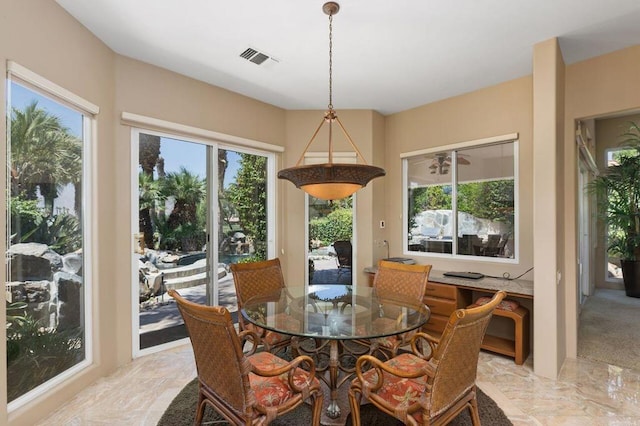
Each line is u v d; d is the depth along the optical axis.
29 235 2.04
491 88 3.40
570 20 2.26
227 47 2.65
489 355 2.96
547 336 2.53
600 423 1.96
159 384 2.41
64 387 2.16
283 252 4.06
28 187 2.03
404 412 1.48
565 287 2.86
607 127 5.63
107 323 2.60
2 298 1.76
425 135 3.92
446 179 3.81
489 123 3.41
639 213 5.00
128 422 1.96
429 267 2.65
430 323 3.31
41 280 2.12
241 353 1.42
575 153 2.87
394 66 2.97
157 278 3.02
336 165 1.92
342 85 3.39
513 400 2.21
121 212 2.75
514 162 3.29
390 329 1.89
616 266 5.72
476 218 3.57
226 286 3.59
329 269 4.11
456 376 1.50
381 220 4.20
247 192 3.79
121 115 2.73
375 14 2.20
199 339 1.56
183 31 2.43
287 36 2.49
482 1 2.06
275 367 1.83
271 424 1.97
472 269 3.57
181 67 3.00
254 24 2.34
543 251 2.54
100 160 2.54
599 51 2.67
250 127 3.71
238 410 1.48
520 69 3.03
